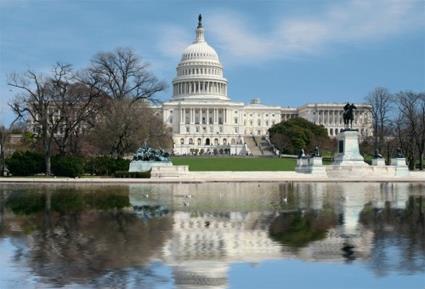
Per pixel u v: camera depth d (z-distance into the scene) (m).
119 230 24.30
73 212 31.30
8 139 102.56
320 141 174.50
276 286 15.21
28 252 19.25
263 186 59.12
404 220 27.80
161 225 25.89
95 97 82.44
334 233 23.52
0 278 15.72
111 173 77.00
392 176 78.31
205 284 15.33
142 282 15.41
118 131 85.00
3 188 53.81
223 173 79.81
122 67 90.69
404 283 15.43
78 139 89.94
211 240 21.75
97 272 16.42
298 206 35.22
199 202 38.00
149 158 77.50
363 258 18.39
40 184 61.09
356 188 55.69
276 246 20.50
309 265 17.47
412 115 106.50
